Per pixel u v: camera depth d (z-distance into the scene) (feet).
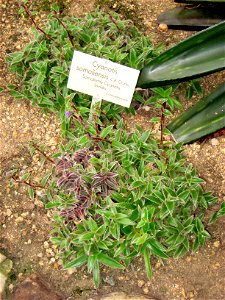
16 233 1.53
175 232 1.35
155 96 1.53
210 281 1.41
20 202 1.57
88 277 1.44
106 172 1.35
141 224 1.25
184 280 1.42
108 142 1.45
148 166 1.40
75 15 1.84
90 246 1.28
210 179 1.52
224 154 1.55
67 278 1.45
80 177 1.35
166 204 1.29
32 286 1.42
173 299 1.40
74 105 1.50
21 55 1.57
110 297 1.39
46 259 1.48
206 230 1.46
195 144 1.56
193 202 1.36
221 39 1.30
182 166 1.51
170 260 1.44
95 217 1.38
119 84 1.45
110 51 1.52
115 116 1.58
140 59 1.51
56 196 1.42
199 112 1.46
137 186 1.32
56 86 1.56
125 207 1.32
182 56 1.32
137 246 1.31
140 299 1.38
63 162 1.42
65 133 1.54
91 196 1.35
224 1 1.32
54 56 1.59
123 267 1.29
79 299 1.41
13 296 1.42
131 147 1.45
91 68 1.45
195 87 1.58
